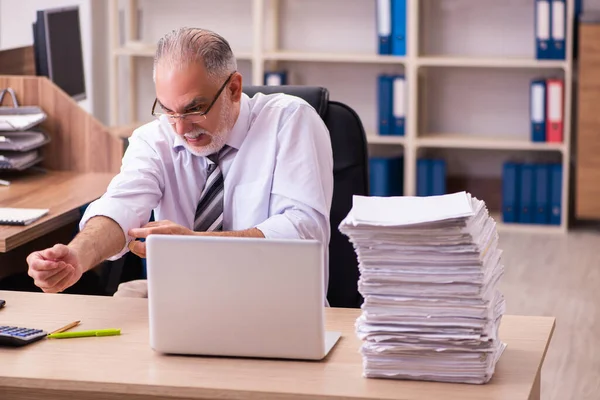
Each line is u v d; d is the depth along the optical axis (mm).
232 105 2492
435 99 6590
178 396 1746
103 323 2090
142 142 2668
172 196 2662
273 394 1712
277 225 2451
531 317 2143
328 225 2594
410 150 6270
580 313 4570
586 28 5867
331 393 1698
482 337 1724
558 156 6562
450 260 1729
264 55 6340
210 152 2516
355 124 2791
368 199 1900
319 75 6664
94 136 3971
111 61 6445
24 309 2189
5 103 4004
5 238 2938
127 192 2529
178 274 1851
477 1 6410
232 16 6715
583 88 5938
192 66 2332
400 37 6180
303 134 2594
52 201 3428
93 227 2369
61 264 2107
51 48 4684
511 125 6520
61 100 3969
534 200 6234
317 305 1825
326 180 2629
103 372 1807
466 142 6227
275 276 1822
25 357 1889
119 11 6691
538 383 1979
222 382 1753
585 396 3609
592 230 6289
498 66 6277
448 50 6488
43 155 4008
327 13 6598
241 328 1856
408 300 1745
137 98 6824
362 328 1765
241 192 2602
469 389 1719
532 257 5613
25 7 6422
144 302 2244
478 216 1825
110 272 3244
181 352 1886
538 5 6004
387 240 1747
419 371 1758
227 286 1840
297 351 1855
